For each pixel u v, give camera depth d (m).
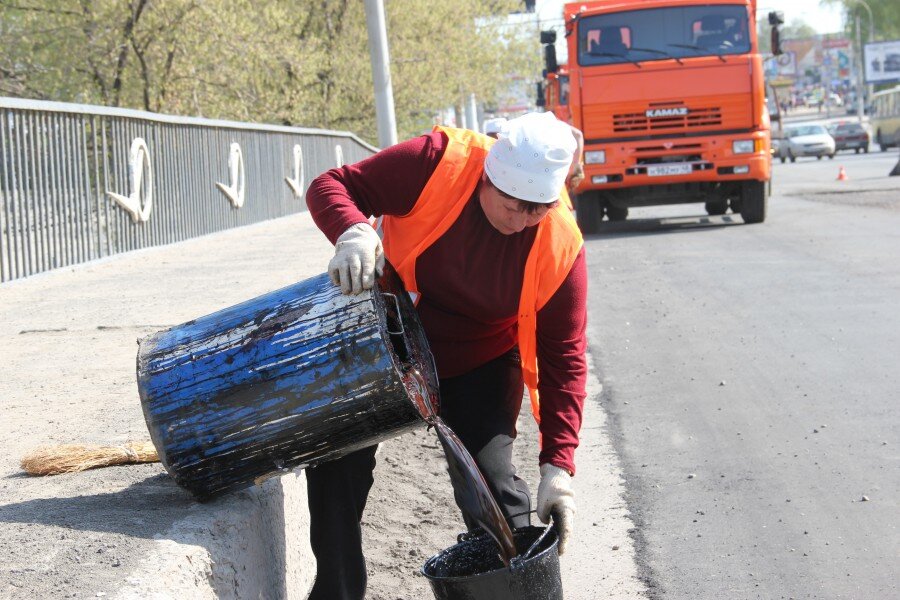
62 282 8.79
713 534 4.18
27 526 2.72
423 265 3.04
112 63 20.39
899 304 8.62
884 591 3.60
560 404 3.10
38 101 9.05
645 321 8.53
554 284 3.03
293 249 10.95
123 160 11.01
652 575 3.84
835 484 4.64
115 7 19.45
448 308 3.12
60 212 9.61
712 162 14.73
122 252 10.88
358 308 2.67
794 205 19.00
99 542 2.59
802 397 6.04
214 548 2.68
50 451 3.40
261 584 2.99
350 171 2.95
